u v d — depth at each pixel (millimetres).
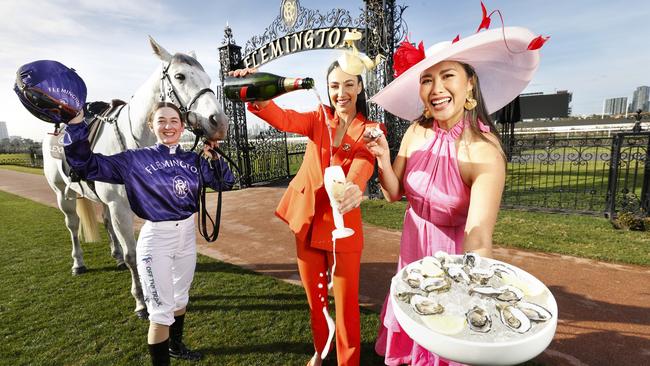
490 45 1475
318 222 1932
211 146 2412
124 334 2910
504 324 891
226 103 11141
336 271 1938
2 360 2600
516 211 6887
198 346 2717
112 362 2561
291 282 3959
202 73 2816
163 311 2051
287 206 2074
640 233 5145
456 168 1480
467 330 875
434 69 1436
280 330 2922
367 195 8852
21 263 4699
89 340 2836
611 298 3348
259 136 12562
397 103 1984
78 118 1736
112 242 4410
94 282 4008
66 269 4445
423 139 1694
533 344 814
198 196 2275
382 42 7457
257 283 3906
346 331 1994
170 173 2092
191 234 2289
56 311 3320
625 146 5879
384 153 1639
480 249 1263
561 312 3145
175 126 2125
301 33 8773
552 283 3707
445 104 1438
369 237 5562
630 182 10039
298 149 18109
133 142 2977
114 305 3430
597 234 5180
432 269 1137
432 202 1574
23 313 3291
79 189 3412
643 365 2426
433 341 861
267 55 9695
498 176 1369
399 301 1028
